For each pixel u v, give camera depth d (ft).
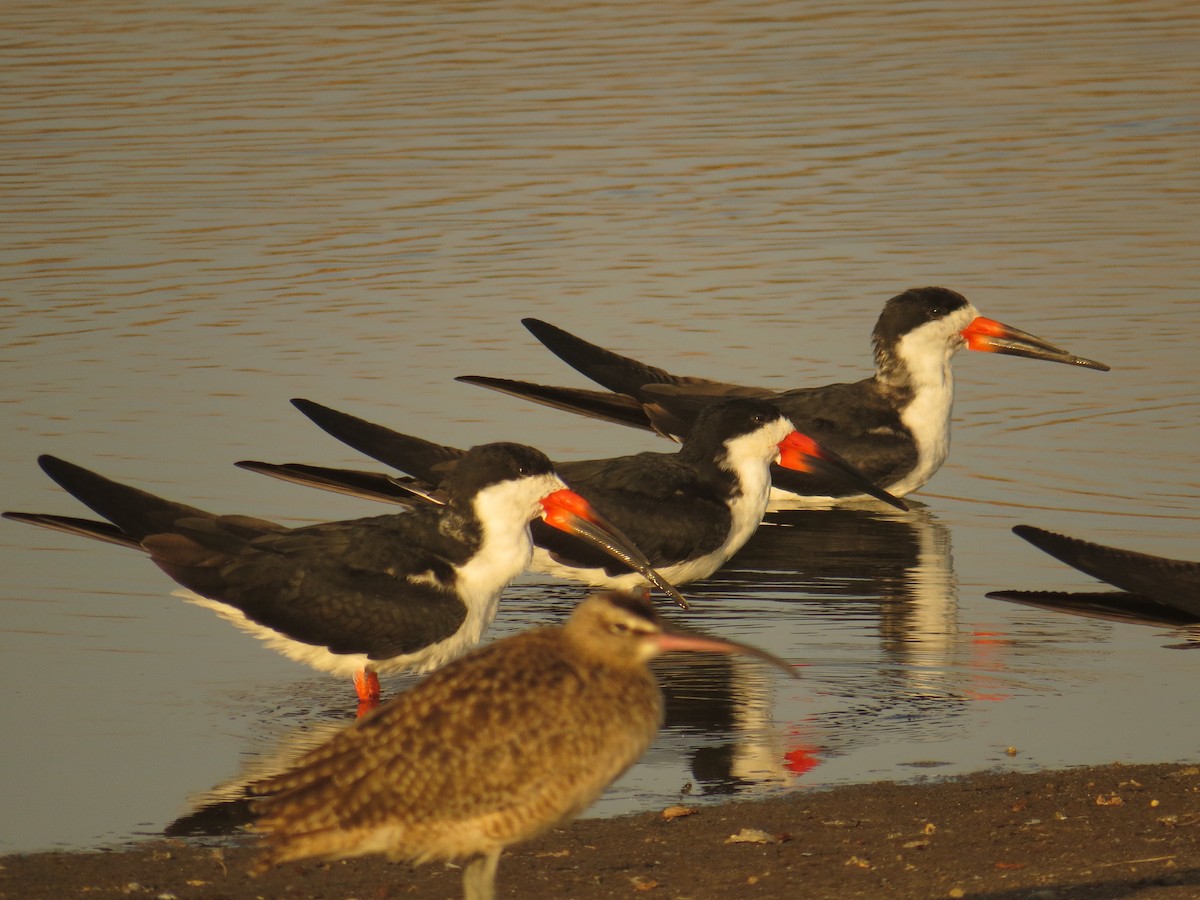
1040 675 39.37
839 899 27.76
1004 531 49.57
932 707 37.55
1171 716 36.88
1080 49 106.42
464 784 23.53
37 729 36.35
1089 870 28.55
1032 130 90.27
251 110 93.40
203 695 38.50
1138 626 42.63
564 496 39.68
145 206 78.79
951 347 54.49
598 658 24.50
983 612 43.62
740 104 95.09
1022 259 71.51
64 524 38.88
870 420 53.78
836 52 106.11
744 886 28.58
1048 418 57.67
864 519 52.01
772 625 42.93
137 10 116.47
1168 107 93.71
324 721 37.40
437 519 39.06
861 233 75.31
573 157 86.38
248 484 50.75
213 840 31.48
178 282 69.46
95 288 68.54
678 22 114.11
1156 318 64.80
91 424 55.16
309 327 64.59
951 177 83.10
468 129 90.63
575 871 29.53
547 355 61.98
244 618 37.99
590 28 112.47
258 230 75.97
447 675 24.02
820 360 60.75
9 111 92.53
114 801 33.09
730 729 36.47
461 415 56.75
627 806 32.73
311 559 38.09
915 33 111.24
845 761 34.76
